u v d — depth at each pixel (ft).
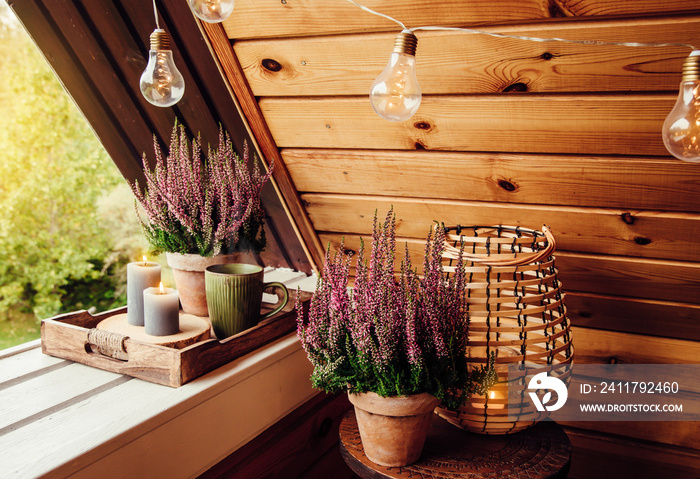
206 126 4.97
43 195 15.12
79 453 2.71
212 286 4.07
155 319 3.79
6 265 14.78
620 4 2.95
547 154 3.86
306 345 3.42
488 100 3.67
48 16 4.44
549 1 3.06
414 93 2.70
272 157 4.79
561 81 3.40
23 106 14.88
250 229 4.55
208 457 3.52
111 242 15.81
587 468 5.31
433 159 4.22
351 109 4.15
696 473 4.89
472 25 3.34
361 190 4.78
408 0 3.34
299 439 4.54
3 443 2.77
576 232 4.24
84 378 3.55
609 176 3.77
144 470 3.07
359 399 3.27
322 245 5.56
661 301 4.43
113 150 5.29
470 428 3.75
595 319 4.78
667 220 3.84
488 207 4.40
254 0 3.73
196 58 4.50
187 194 4.26
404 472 3.33
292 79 4.12
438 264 3.30
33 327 15.07
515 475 3.32
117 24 4.52
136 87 4.86
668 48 3.02
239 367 3.76
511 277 4.62
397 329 3.14
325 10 3.59
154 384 3.49
